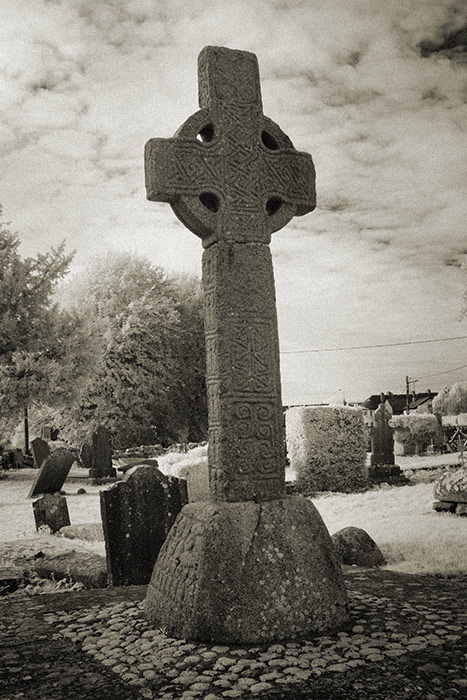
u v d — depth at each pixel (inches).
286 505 202.1
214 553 187.3
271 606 181.9
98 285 1861.5
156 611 195.6
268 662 161.0
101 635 186.9
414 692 138.1
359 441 745.0
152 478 307.7
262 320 213.6
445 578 281.4
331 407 739.4
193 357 1966.0
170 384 1843.0
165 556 203.9
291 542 193.5
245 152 220.7
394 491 665.0
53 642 182.5
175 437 1924.2
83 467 1256.2
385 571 270.8
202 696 141.1
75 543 429.1
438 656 158.7
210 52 222.8
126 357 1744.6
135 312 1749.5
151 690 146.0
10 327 1194.0
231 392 206.4
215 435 208.1
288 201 226.2
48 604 225.6
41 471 755.4
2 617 209.2
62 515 514.0
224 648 172.7
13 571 328.5
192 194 211.6
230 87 223.0
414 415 1285.7
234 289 211.5
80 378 1273.4
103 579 302.0
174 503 311.3
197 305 2017.7
